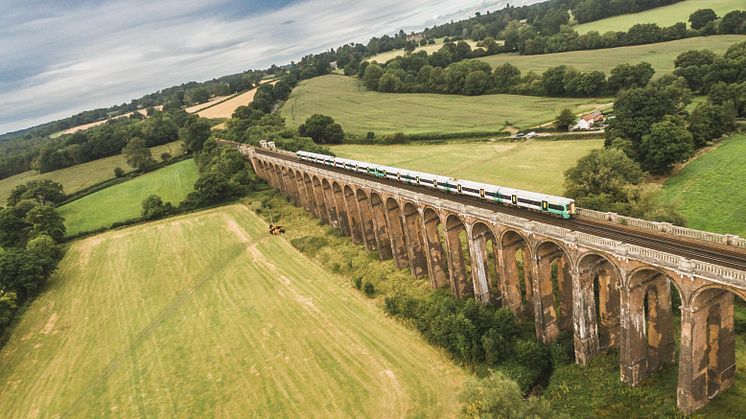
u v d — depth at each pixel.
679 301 55.38
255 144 162.88
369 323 67.00
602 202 66.25
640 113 96.50
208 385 59.47
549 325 54.16
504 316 56.12
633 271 41.28
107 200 156.12
